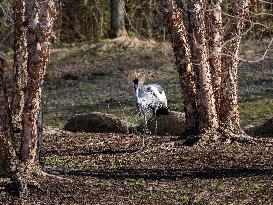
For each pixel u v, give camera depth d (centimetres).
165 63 3878
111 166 1462
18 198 1133
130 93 3291
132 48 4175
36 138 1223
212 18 1677
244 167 1393
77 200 1122
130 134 2117
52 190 1173
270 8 2708
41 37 1198
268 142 1688
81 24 4591
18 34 1861
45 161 1534
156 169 1408
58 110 3002
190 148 1650
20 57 1870
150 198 1134
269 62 3591
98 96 3278
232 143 1684
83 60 4081
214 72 1703
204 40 1656
